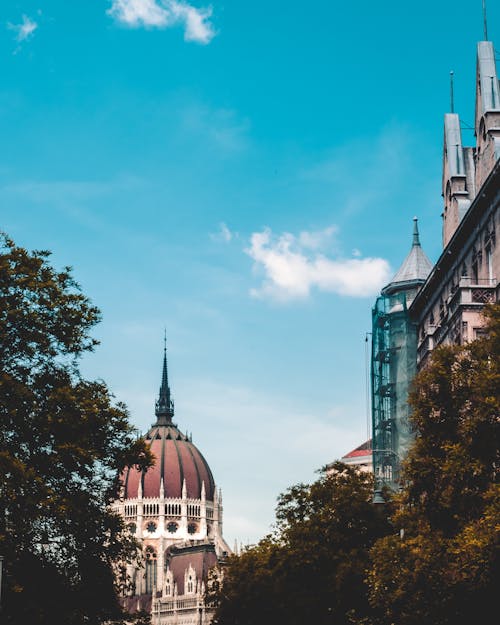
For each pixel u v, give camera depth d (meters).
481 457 65.56
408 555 67.75
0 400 73.38
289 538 103.75
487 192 94.19
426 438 70.19
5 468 70.44
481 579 63.12
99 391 80.19
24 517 71.81
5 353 76.31
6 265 76.62
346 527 101.38
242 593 114.25
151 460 80.56
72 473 76.88
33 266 78.50
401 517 71.81
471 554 62.44
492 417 65.44
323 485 106.69
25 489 71.75
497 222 92.62
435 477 69.06
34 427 74.75
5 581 69.56
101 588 77.12
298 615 99.12
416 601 66.56
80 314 78.31
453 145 116.56
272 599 105.25
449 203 117.75
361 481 107.31
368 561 96.56
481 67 107.44
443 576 65.31
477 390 66.12
